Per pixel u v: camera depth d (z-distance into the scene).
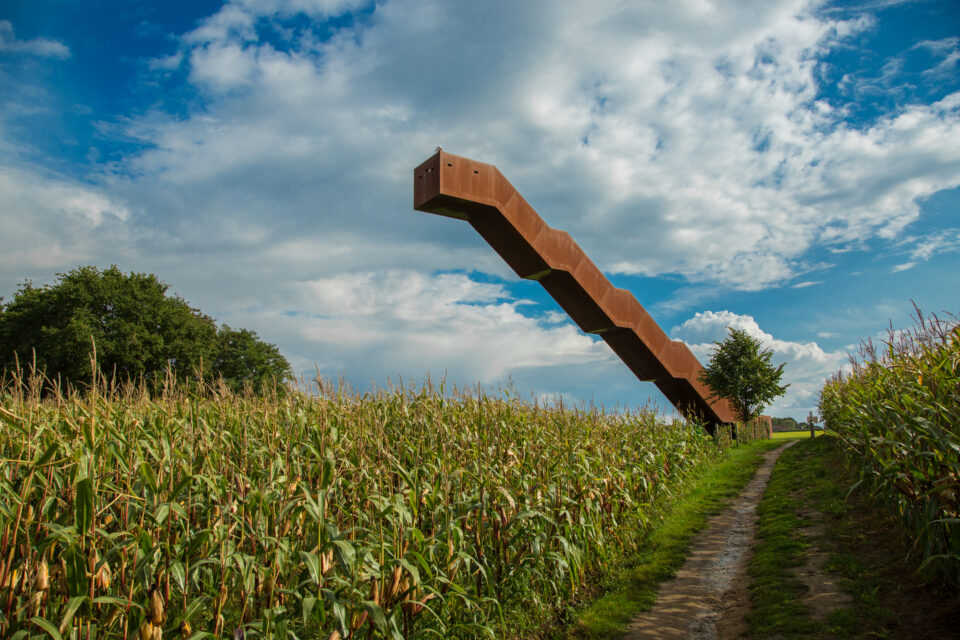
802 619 5.95
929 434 5.79
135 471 5.42
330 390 7.61
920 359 7.63
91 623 4.39
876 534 7.77
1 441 5.70
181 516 4.85
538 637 6.29
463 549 6.20
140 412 7.59
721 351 23.52
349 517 6.11
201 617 4.89
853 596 6.22
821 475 12.35
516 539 6.65
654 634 6.42
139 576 4.07
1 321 31.83
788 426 46.81
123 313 32.12
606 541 8.75
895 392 7.45
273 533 5.42
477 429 8.58
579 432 11.05
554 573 6.91
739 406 23.78
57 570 4.31
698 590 7.68
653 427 14.21
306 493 4.82
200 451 5.59
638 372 22.09
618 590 7.64
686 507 11.91
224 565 4.29
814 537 8.35
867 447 7.57
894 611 5.70
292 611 4.98
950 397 6.11
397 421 8.85
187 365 32.12
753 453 19.92
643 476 10.50
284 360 42.97
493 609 6.05
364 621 4.54
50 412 6.51
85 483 3.86
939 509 5.68
